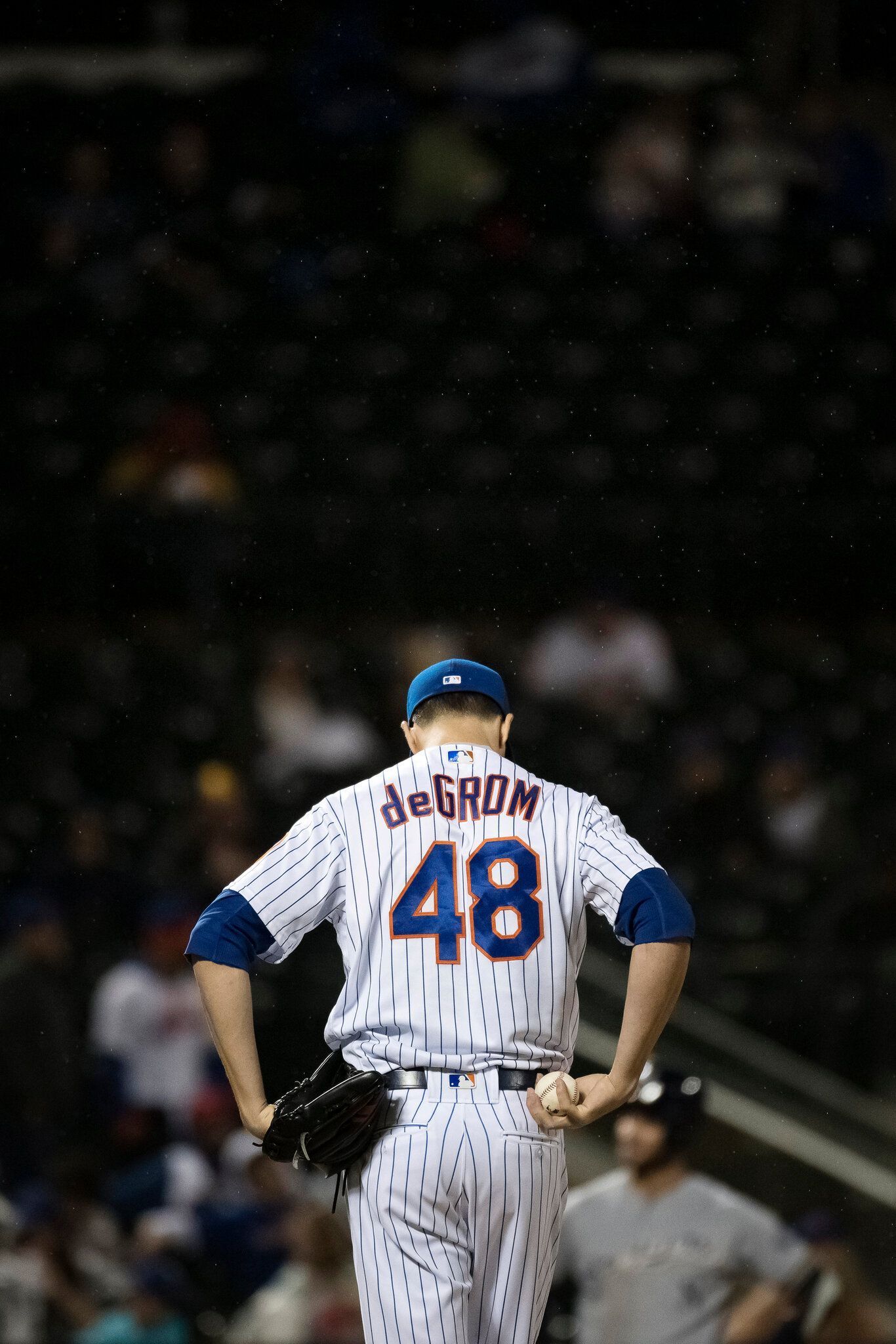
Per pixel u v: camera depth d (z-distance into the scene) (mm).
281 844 9336
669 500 45219
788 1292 16156
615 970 25766
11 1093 25578
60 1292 22234
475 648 38688
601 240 48969
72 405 45781
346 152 49719
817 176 48344
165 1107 25688
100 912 29469
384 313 48156
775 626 40969
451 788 9469
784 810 32031
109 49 52094
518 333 48031
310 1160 8867
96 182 48188
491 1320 8859
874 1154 25500
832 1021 27125
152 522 39219
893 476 46250
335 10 51750
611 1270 15977
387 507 41344
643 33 52406
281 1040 26781
